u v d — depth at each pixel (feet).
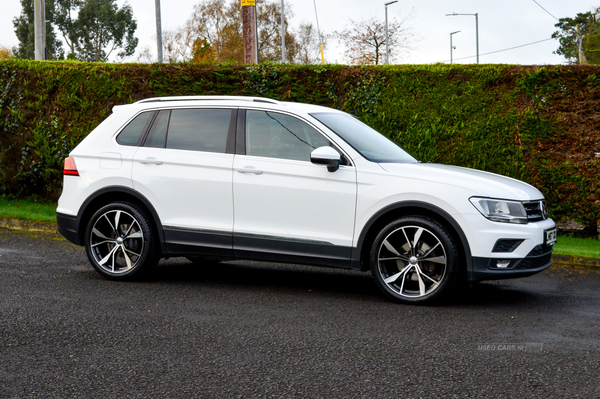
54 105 37.40
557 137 31.35
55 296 18.11
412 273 18.10
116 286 19.79
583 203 31.24
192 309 16.90
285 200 18.67
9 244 27.73
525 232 17.11
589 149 31.04
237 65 35.32
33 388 10.99
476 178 17.79
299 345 13.70
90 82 36.50
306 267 24.36
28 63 37.78
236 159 19.36
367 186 18.02
